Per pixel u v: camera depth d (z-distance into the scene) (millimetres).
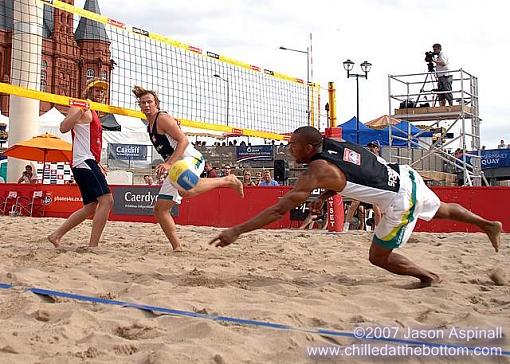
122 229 7809
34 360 2051
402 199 3391
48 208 11719
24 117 13641
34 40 11531
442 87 11859
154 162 23812
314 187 3223
